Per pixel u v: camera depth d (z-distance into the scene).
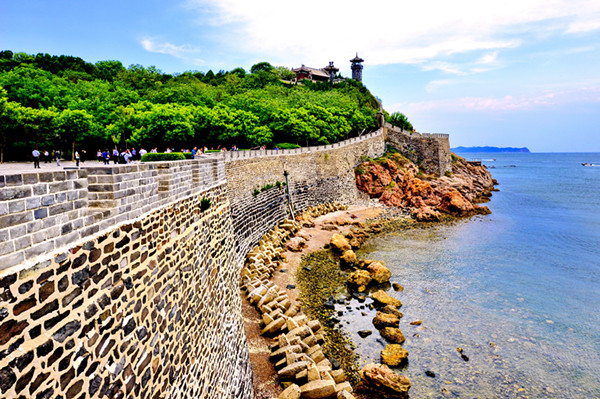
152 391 8.77
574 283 35.34
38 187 5.43
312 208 59.56
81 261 6.37
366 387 20.09
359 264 38.44
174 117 49.09
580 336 25.84
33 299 5.23
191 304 12.04
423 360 22.91
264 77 128.25
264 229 44.00
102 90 71.69
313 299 30.80
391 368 22.03
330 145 68.06
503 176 163.12
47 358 5.46
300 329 22.86
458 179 88.50
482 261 41.50
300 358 20.27
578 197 91.44
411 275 37.03
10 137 42.19
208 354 13.27
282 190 51.72
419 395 19.84
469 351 23.92
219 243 17.06
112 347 7.18
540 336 25.80
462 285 34.59
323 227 52.97
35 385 5.21
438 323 27.39
